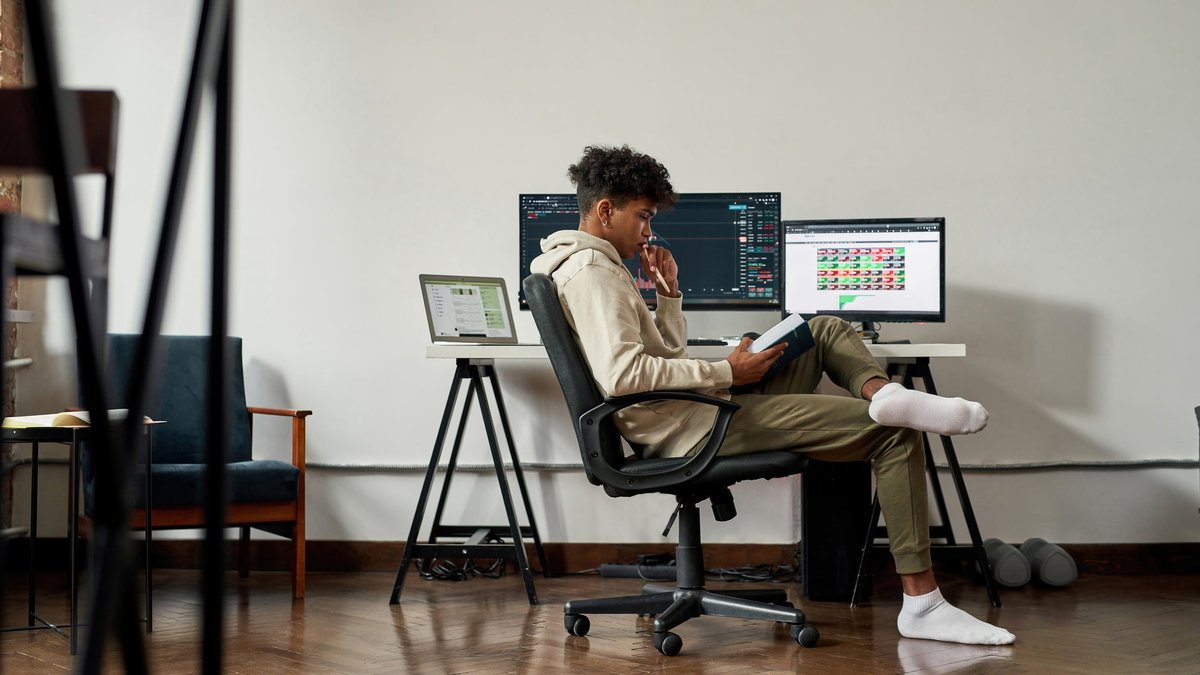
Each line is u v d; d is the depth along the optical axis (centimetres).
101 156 68
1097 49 371
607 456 243
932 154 373
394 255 382
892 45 375
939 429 236
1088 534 367
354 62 385
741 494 369
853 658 232
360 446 380
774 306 355
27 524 374
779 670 221
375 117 384
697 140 377
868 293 345
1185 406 367
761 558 366
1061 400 369
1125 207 370
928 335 371
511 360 377
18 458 373
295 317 383
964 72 373
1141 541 367
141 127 384
